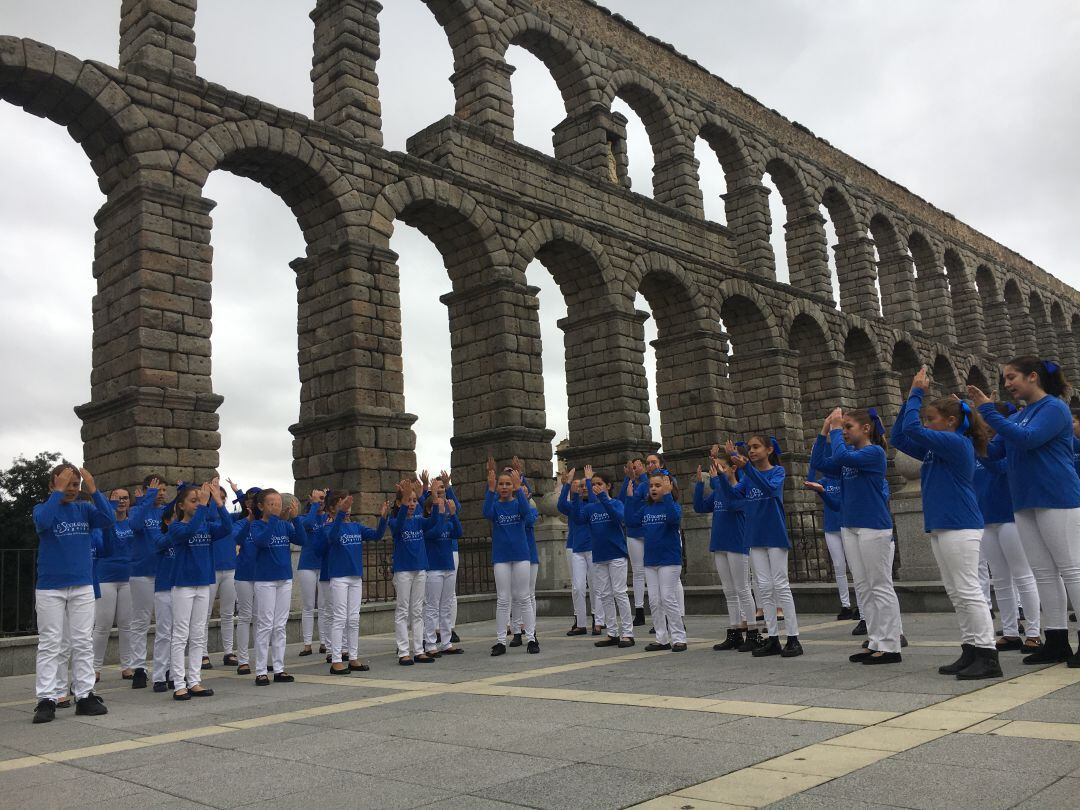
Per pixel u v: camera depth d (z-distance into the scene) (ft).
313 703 29.40
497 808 15.48
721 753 18.39
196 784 18.72
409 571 40.42
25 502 146.61
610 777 17.03
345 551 38.70
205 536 34.04
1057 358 202.49
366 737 22.58
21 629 48.96
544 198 91.35
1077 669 25.76
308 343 76.28
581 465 94.63
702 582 69.26
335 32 79.36
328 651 42.29
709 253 110.32
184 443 60.34
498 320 84.07
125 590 39.50
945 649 32.78
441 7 90.63
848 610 49.44
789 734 19.74
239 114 68.85
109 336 63.57
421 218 84.23
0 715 31.14
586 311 96.84
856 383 139.74
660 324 108.47
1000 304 183.83
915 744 17.93
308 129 72.54
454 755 19.83
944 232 169.89
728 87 122.52
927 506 27.32
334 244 74.54
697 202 110.52
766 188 121.19
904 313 151.43
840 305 142.92
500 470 82.43
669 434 106.11
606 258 95.35
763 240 118.73
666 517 39.78
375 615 61.62
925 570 51.75
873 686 25.27
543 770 17.93
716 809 14.58
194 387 61.87
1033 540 27.78
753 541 35.19
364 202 75.56
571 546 51.49
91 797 18.20
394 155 78.18
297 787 17.90
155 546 34.45
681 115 112.06
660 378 107.76
